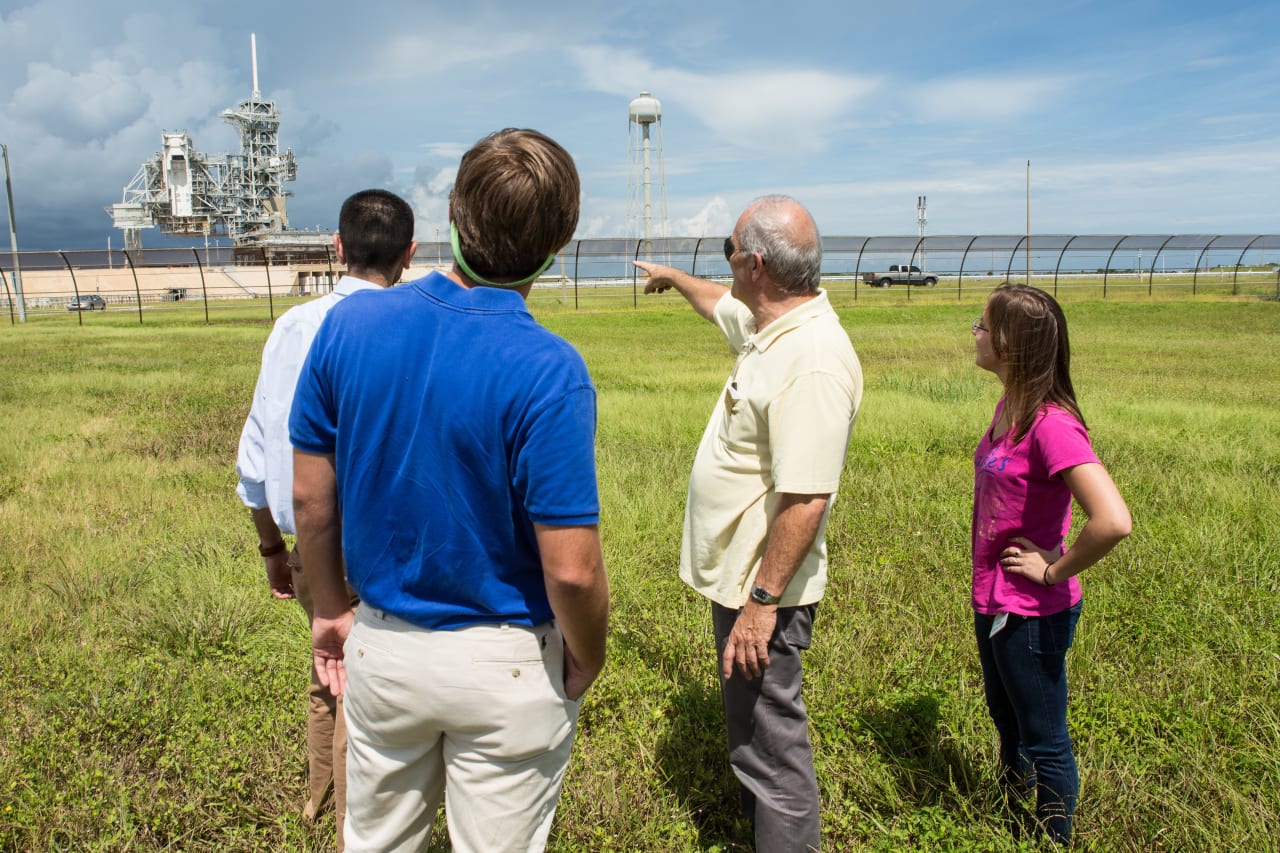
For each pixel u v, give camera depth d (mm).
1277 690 3172
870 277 53656
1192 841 2361
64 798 2588
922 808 2559
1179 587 4113
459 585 1530
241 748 2893
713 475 2324
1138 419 8828
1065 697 2365
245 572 4469
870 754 2855
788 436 2100
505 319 1503
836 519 5414
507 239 1503
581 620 1538
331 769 2582
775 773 2289
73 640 3717
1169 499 5695
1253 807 2443
